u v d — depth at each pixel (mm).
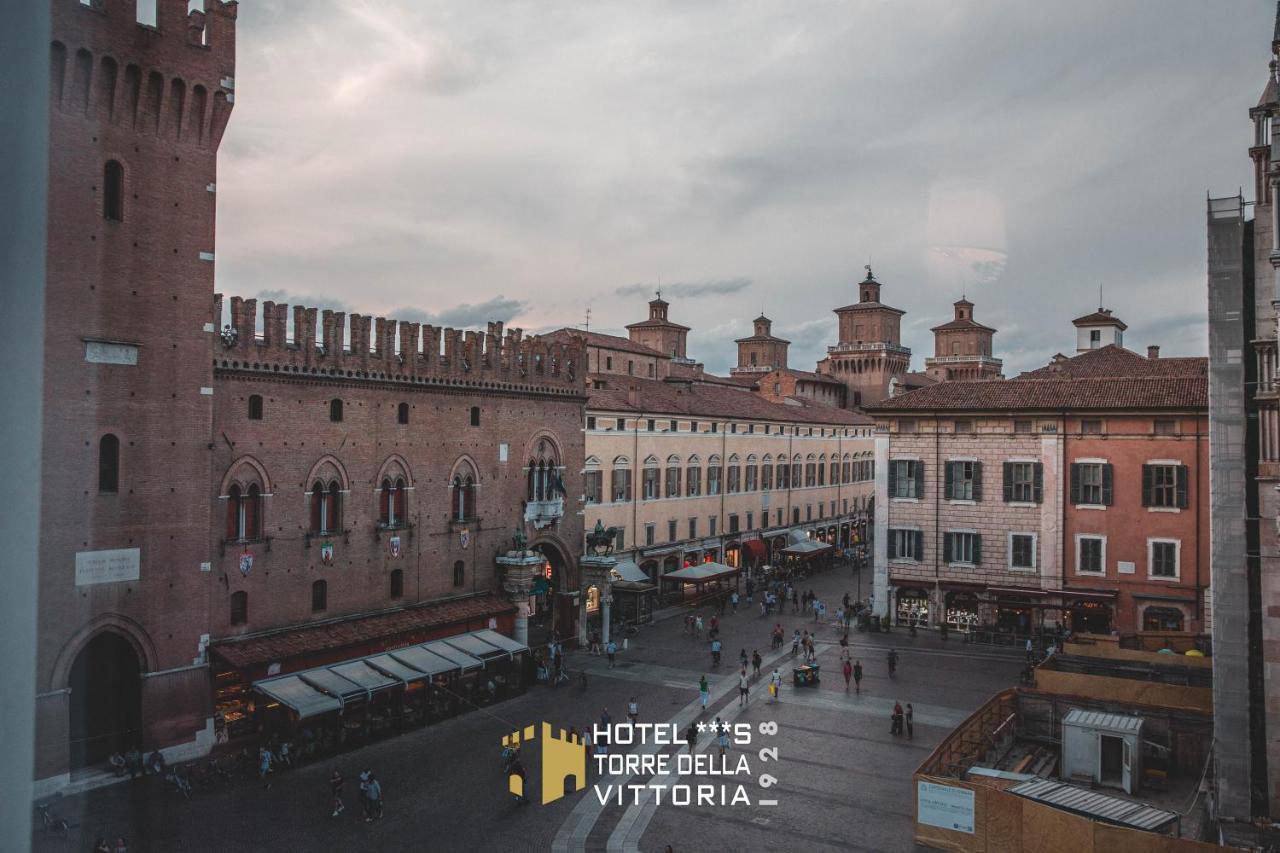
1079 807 29969
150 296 36406
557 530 61781
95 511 34406
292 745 39750
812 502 106000
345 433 47312
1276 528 30594
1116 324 94375
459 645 49688
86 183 27719
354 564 47688
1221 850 26062
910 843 32031
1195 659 46969
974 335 117938
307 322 45344
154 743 36125
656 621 70750
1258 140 33375
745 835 32844
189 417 37938
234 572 41969
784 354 162500
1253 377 33250
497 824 33500
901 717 43844
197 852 29641
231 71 38625
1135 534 60719
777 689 51250
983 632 63906
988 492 65250
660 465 79125
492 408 56656
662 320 136750
